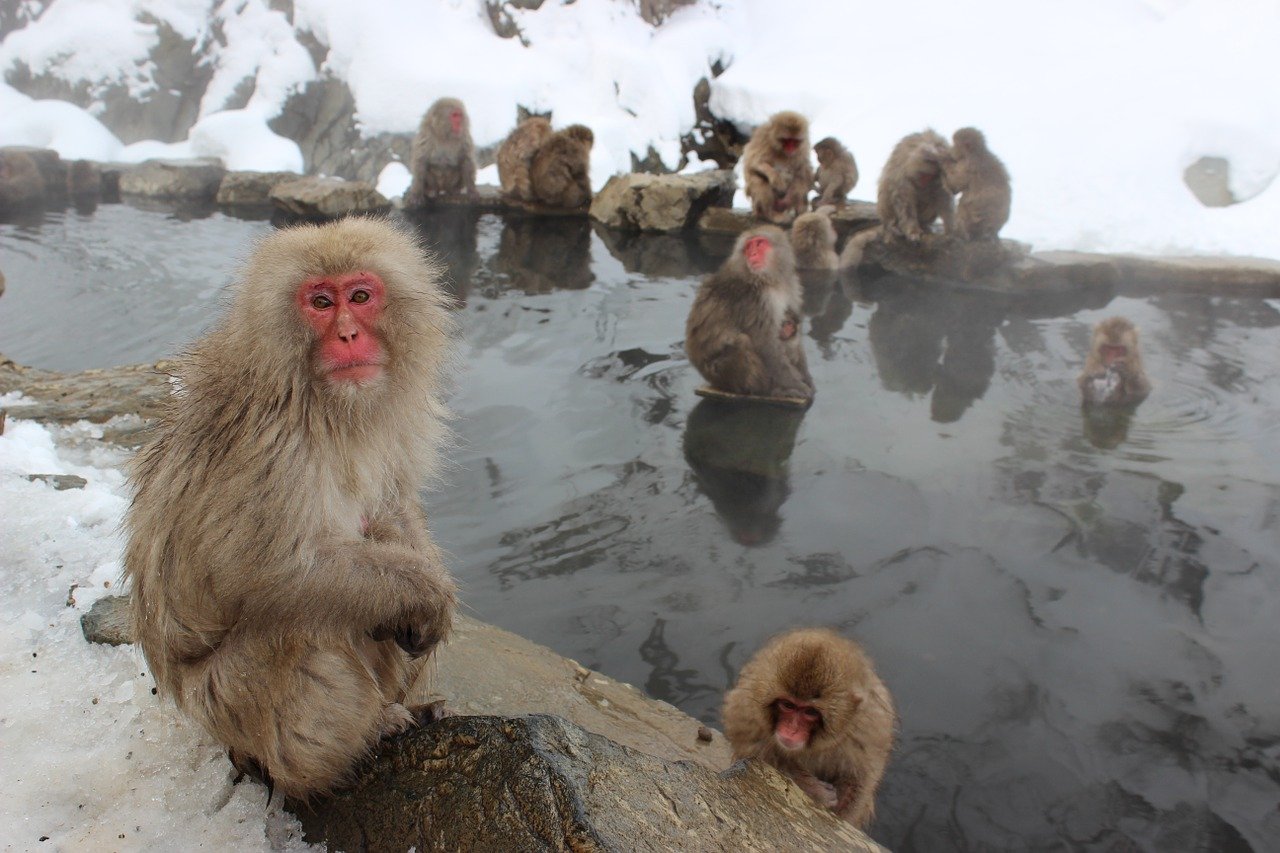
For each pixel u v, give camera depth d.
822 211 13.33
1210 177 13.00
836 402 7.92
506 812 2.19
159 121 17.95
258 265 2.28
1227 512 6.00
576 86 18.28
